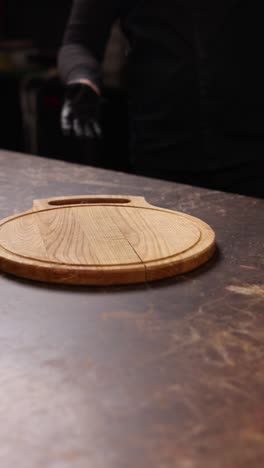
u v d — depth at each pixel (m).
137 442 0.56
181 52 1.65
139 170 1.83
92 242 0.91
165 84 1.69
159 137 1.75
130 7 1.73
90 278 0.83
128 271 0.83
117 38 2.80
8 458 0.54
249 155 1.69
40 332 0.73
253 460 0.53
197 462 0.53
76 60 1.74
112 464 0.53
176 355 0.69
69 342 0.71
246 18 1.60
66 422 0.59
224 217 1.09
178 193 1.23
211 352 0.70
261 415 0.60
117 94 2.62
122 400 0.62
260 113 1.67
